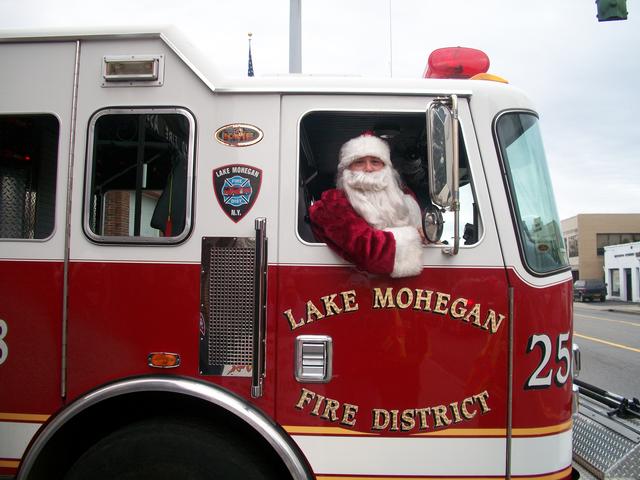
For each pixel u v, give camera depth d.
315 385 2.34
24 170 2.54
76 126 2.49
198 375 2.35
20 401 2.39
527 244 2.44
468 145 2.48
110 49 2.53
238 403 2.30
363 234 2.30
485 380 2.34
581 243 46.03
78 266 2.41
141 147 2.50
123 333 2.38
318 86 2.50
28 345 2.41
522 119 2.56
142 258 2.40
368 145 2.48
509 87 2.55
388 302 2.36
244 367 2.34
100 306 2.39
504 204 2.43
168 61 2.51
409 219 2.53
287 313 2.37
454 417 2.33
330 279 2.37
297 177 2.44
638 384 7.99
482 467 2.32
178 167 2.49
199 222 2.41
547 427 2.36
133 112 2.48
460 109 2.51
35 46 2.54
